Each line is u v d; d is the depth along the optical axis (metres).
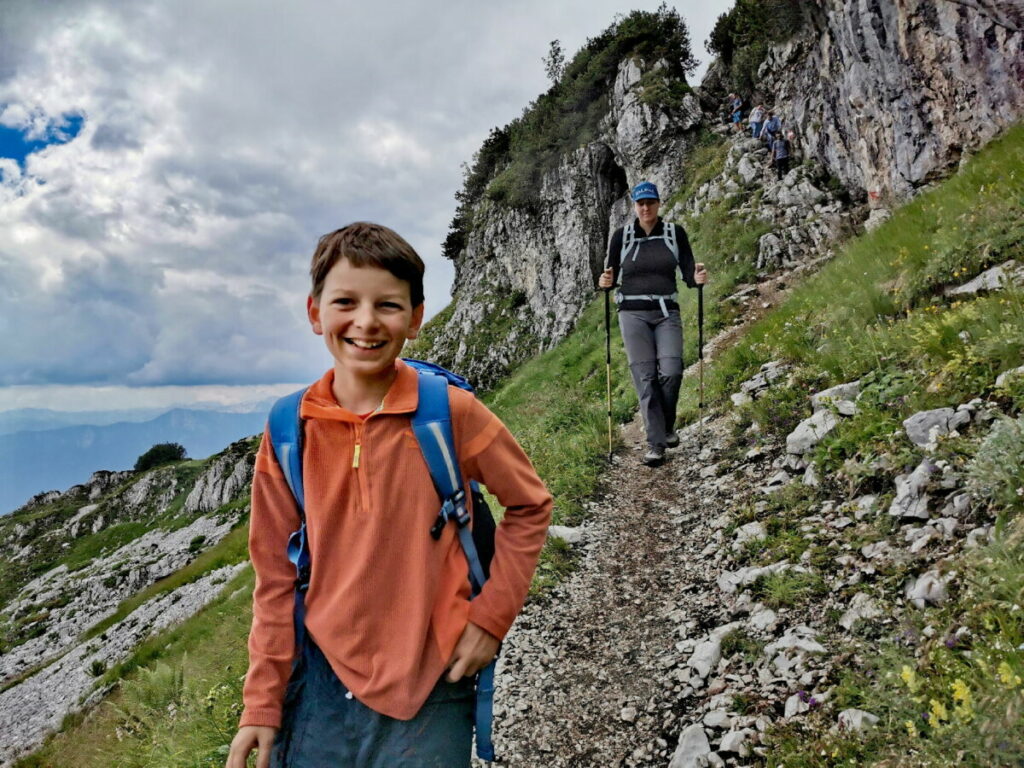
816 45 19.39
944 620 2.62
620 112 28.66
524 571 1.68
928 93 12.54
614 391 11.24
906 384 4.70
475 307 35.00
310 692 1.63
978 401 3.98
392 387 1.69
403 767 1.52
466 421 1.71
